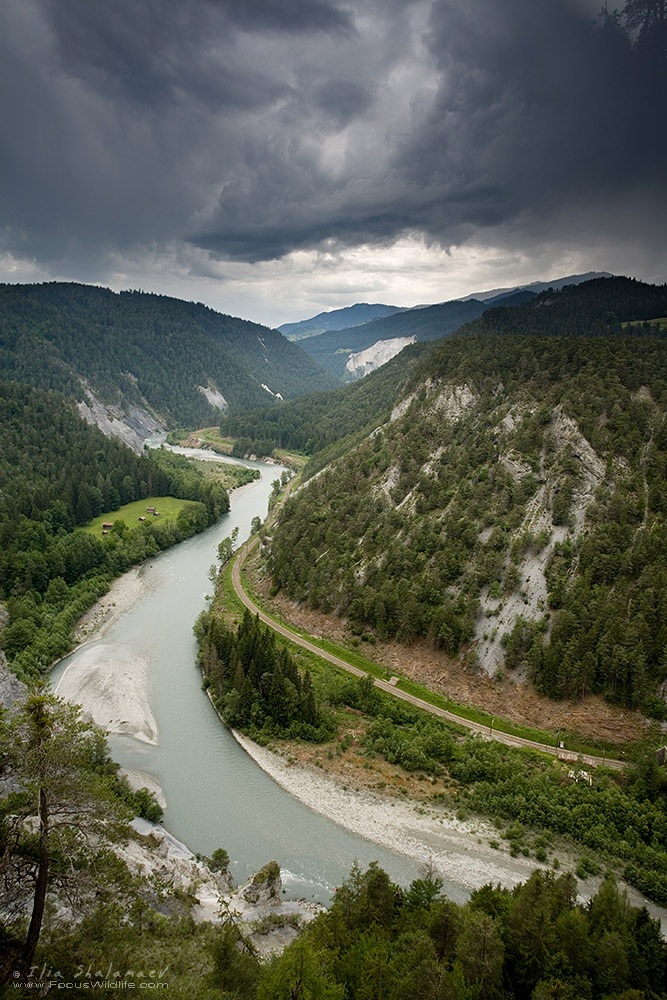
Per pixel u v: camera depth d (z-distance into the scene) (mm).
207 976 33406
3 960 26641
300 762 78062
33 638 99938
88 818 29266
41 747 26281
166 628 116812
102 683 93875
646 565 89688
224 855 60438
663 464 105000
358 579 116312
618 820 65500
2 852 28375
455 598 101812
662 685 78750
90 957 29562
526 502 111500
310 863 62125
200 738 83250
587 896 56938
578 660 83938
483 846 64188
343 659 102375
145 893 43750
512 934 40781
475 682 91625
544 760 76250
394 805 70500
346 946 41250
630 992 36438
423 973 34594
